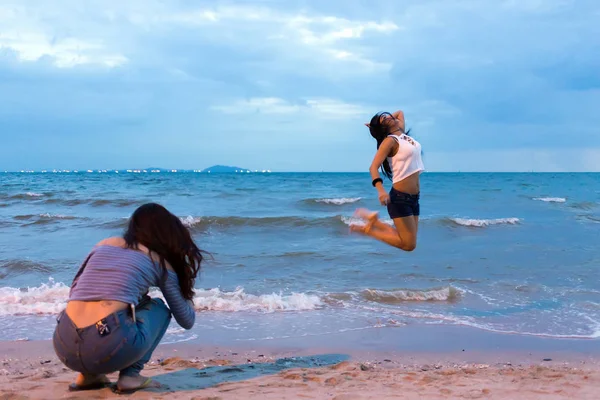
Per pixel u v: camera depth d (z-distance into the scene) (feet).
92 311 10.12
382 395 12.12
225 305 24.68
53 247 40.16
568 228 54.29
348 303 25.66
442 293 27.20
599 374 15.06
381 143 16.88
